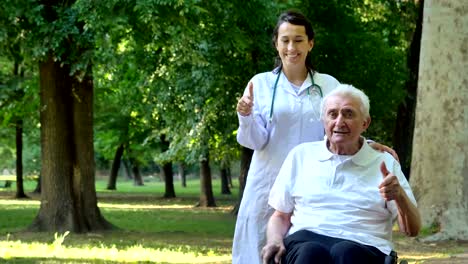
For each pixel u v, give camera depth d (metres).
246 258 5.12
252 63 19.67
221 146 23.66
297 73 5.02
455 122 12.62
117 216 24.50
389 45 25.52
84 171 17.05
